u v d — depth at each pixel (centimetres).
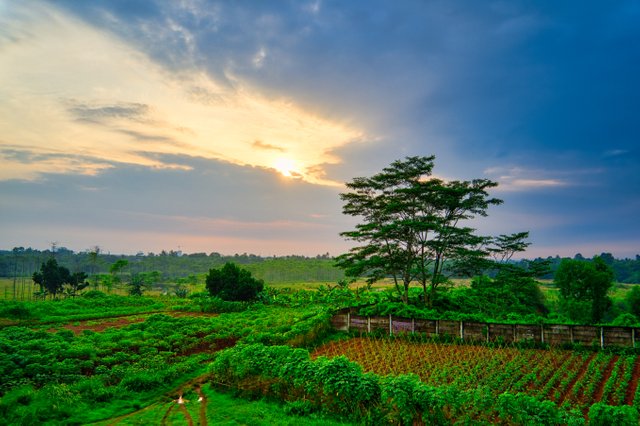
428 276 4772
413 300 4700
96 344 2920
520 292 5628
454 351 3042
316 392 1794
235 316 4797
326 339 3525
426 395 1571
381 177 4747
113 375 2244
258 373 2017
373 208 4959
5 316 4397
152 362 2467
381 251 4688
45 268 8819
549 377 2431
